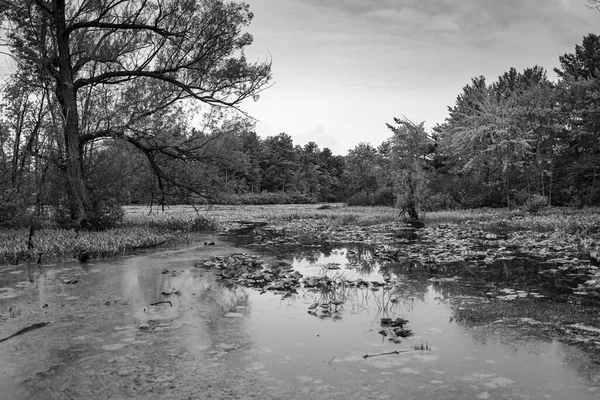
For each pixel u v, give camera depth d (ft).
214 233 56.13
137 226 55.16
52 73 47.57
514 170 98.84
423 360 13.41
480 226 60.39
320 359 13.55
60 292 22.74
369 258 34.30
